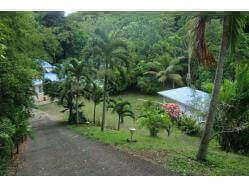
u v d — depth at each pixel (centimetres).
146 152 935
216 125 1154
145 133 1514
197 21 802
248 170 792
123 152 939
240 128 1038
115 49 1438
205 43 822
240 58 977
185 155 909
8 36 1119
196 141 1373
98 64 1616
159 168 756
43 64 2472
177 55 3105
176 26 3256
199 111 1683
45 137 1363
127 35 3077
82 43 3184
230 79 1645
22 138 1166
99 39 1424
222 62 820
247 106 1111
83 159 880
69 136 1359
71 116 1933
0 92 1022
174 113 1844
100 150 989
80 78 1902
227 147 1137
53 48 2170
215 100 847
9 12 812
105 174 729
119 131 1485
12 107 1079
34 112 2356
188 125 1590
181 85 2970
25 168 802
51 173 756
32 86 1336
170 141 1258
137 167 772
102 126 1492
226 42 803
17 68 1127
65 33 2942
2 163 793
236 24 773
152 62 3025
